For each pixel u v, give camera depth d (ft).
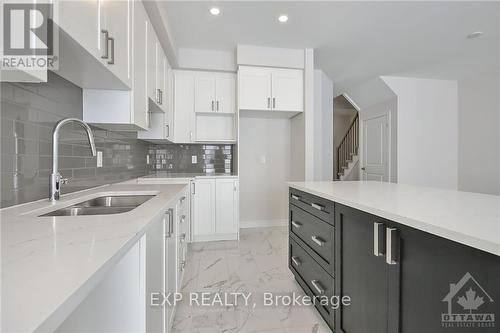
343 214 4.56
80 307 2.89
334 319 4.87
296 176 12.57
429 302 2.80
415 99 15.25
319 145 13.74
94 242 2.23
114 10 4.66
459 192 5.18
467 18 8.75
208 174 11.79
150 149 12.04
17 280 1.52
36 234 2.44
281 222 13.73
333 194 4.96
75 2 3.37
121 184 7.37
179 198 5.91
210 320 5.56
